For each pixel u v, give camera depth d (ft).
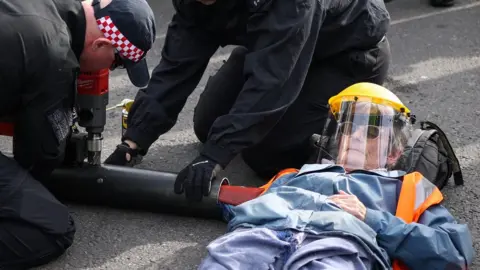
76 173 10.13
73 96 9.07
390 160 9.11
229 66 11.57
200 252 9.46
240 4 9.57
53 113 8.83
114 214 10.36
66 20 8.92
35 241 8.70
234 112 9.27
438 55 17.10
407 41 18.10
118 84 15.74
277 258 7.72
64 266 9.12
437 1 20.74
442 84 15.31
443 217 8.47
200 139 12.24
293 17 8.94
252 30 9.25
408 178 8.71
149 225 10.07
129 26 9.07
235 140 9.27
